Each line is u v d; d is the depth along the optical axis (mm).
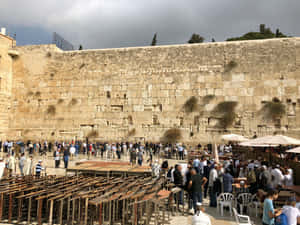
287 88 27375
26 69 34094
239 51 29078
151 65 31031
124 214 9688
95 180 12359
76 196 9523
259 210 11062
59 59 33469
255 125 27641
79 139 31656
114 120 31188
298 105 26891
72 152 26500
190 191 10586
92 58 32688
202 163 15461
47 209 10180
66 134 32062
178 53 30578
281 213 7340
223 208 11930
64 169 21156
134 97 31000
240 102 28312
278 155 19281
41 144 32281
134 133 30438
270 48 28375
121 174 14758
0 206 9953
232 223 9758
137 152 23406
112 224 9531
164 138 29609
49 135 32375
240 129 27938
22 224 9625
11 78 34188
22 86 33906
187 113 29438
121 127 30875
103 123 31391
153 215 10906
